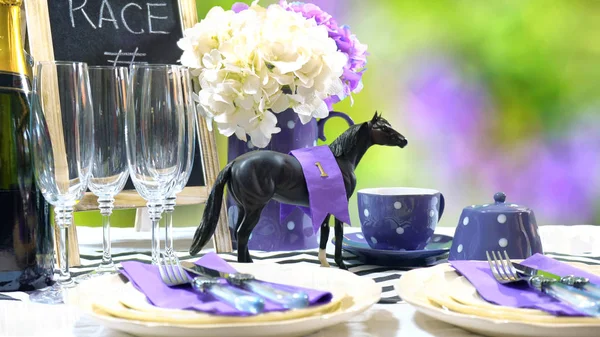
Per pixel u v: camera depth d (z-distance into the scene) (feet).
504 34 13.26
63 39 4.76
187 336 2.31
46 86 3.27
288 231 4.33
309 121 4.20
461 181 13.46
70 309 3.02
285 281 3.02
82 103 3.32
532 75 13.35
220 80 3.68
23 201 3.48
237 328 2.29
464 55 13.35
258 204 3.59
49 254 3.62
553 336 2.30
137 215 5.63
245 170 3.54
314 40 3.72
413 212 3.97
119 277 3.01
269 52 3.67
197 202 4.87
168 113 3.45
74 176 3.33
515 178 13.51
